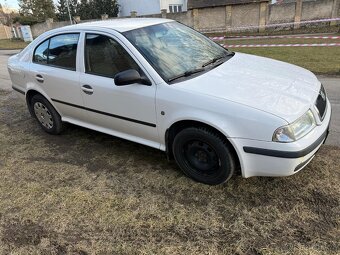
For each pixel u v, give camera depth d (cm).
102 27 385
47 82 445
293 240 262
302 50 1135
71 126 524
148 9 3362
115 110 374
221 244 265
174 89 319
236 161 311
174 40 388
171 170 374
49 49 446
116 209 317
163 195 332
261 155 285
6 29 3831
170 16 2516
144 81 338
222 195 323
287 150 273
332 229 269
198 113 303
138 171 378
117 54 361
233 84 318
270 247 257
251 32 2289
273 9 2216
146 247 269
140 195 335
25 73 479
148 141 369
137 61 343
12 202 342
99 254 267
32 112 511
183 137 327
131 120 364
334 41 1357
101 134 487
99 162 407
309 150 282
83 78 395
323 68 805
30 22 3162
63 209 323
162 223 293
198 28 2459
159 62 343
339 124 451
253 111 281
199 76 337
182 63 355
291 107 285
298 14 2161
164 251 263
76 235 289
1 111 632
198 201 318
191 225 288
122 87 353
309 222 279
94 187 355
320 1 2083
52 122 483
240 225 283
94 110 400
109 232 289
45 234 293
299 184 326
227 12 2341
